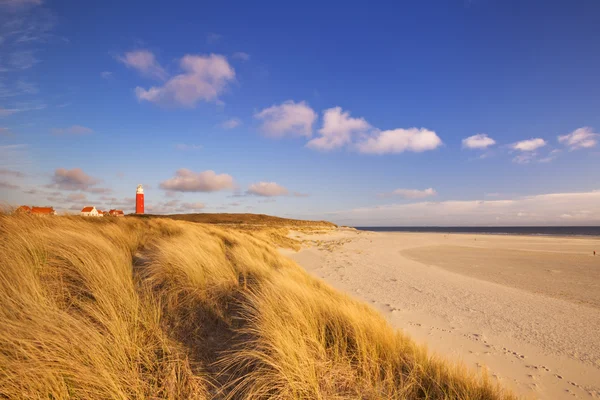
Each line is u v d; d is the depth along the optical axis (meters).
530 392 4.52
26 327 2.65
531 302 10.48
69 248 4.85
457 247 37.50
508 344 6.47
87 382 2.36
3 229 5.27
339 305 4.88
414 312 8.45
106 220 11.27
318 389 2.92
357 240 45.53
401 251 31.20
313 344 3.62
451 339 6.55
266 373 3.00
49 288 3.68
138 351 3.02
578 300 11.08
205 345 3.60
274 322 3.68
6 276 3.49
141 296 4.30
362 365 3.43
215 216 73.19
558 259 24.48
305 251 24.98
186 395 2.68
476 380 3.63
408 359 3.85
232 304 4.80
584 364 5.63
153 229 11.75
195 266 5.61
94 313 3.22
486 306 9.58
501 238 58.44
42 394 2.21
